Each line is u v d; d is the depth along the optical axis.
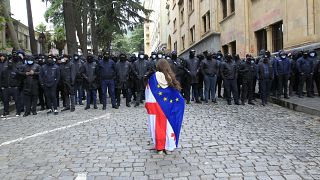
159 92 6.69
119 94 13.41
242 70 13.89
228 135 8.24
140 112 12.04
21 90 12.39
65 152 7.02
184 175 5.54
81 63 13.93
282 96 14.96
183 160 6.32
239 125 9.52
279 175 5.43
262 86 13.76
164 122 6.68
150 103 6.75
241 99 14.25
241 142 7.54
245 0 22.86
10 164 6.34
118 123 9.97
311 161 6.15
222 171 5.67
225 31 27.61
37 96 12.42
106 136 8.33
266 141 7.64
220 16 28.89
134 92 15.08
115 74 13.18
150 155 6.69
